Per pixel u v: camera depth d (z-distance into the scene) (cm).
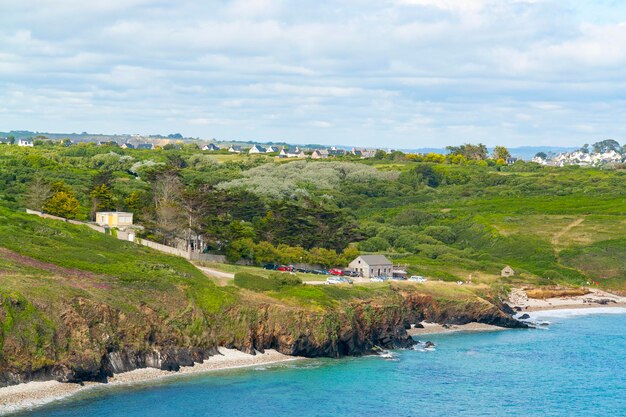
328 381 11412
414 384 11488
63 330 10369
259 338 12688
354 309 13775
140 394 10200
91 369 10350
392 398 10675
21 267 11831
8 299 10012
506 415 10112
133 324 11262
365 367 12450
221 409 9806
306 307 13062
